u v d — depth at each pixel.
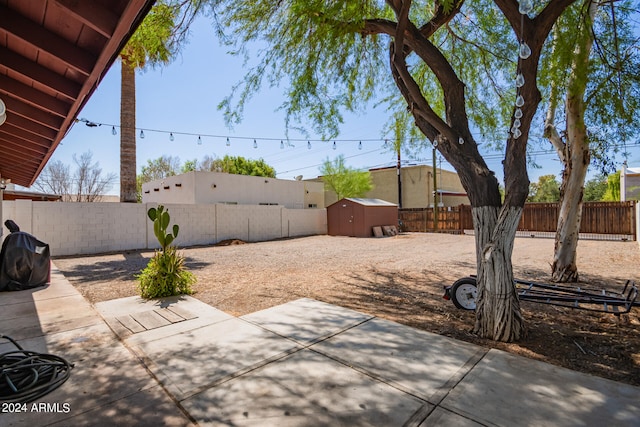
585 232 15.27
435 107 6.89
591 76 3.73
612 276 6.62
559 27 3.70
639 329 3.66
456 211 19.23
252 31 5.07
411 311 4.36
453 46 6.09
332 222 19.38
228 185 18.98
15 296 5.12
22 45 2.89
